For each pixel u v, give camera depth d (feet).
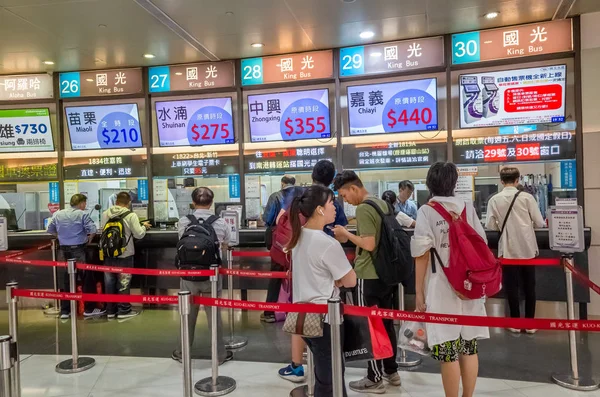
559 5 12.73
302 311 6.30
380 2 12.17
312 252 6.41
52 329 14.20
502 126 14.85
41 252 16.70
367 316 6.68
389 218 8.71
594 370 9.92
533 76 14.40
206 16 12.76
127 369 10.64
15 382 5.67
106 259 15.14
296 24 13.57
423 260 7.23
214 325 9.51
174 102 17.38
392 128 15.85
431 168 7.38
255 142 17.04
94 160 18.13
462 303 7.04
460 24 13.98
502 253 12.43
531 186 14.53
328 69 15.93
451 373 6.97
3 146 18.20
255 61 16.55
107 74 17.40
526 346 11.62
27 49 15.08
